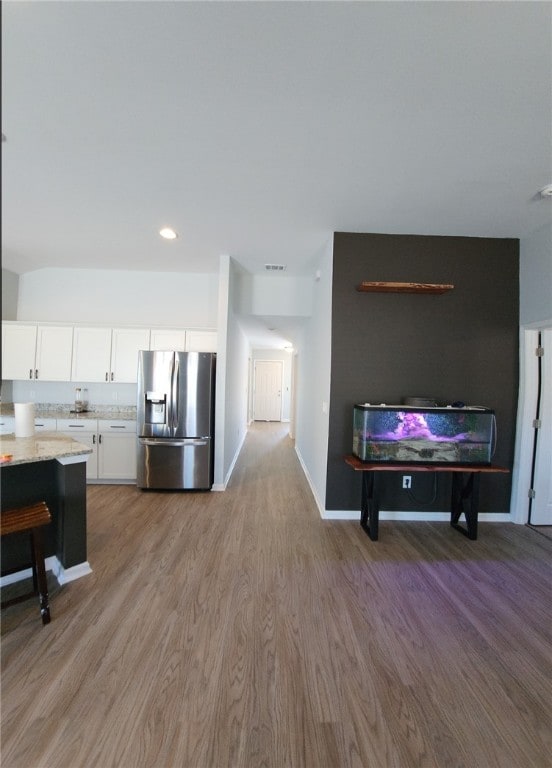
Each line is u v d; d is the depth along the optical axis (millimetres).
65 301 4434
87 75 1578
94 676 1524
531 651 1735
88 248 3672
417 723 1379
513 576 2363
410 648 1730
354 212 2797
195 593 2088
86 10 1323
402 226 3033
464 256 3221
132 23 1367
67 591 2084
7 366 4051
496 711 1435
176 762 1232
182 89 1648
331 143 2000
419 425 2902
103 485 4016
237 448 5617
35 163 2223
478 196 2531
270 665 1608
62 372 4109
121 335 4172
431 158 2113
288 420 9805
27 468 2236
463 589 2209
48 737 1288
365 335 3213
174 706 1410
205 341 4234
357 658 1664
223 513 3281
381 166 2199
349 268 3189
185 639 1737
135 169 2277
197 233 3248
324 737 1321
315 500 3674
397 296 3225
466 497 3016
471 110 1731
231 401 4527
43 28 1383
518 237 3211
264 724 1358
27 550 2234
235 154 2111
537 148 2004
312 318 4410
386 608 2010
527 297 3145
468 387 3246
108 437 3994
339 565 2441
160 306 4523
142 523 3025
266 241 3414
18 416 2494
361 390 3221
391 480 3266
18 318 4359
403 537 2893
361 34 1391
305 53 1469
